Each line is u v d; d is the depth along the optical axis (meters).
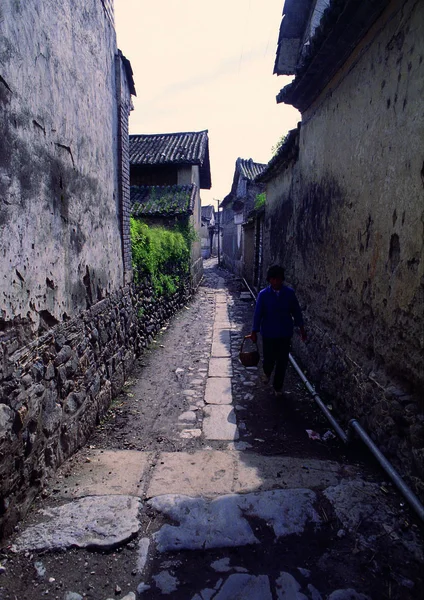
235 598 2.03
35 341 2.67
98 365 4.18
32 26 2.63
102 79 4.45
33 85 2.65
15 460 2.39
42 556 2.26
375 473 3.13
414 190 2.67
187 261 12.80
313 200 5.38
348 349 3.98
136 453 3.51
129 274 5.84
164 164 14.20
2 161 2.24
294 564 2.24
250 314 10.73
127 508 2.66
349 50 3.89
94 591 2.08
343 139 4.12
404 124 2.81
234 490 2.89
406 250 2.79
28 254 2.57
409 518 2.53
